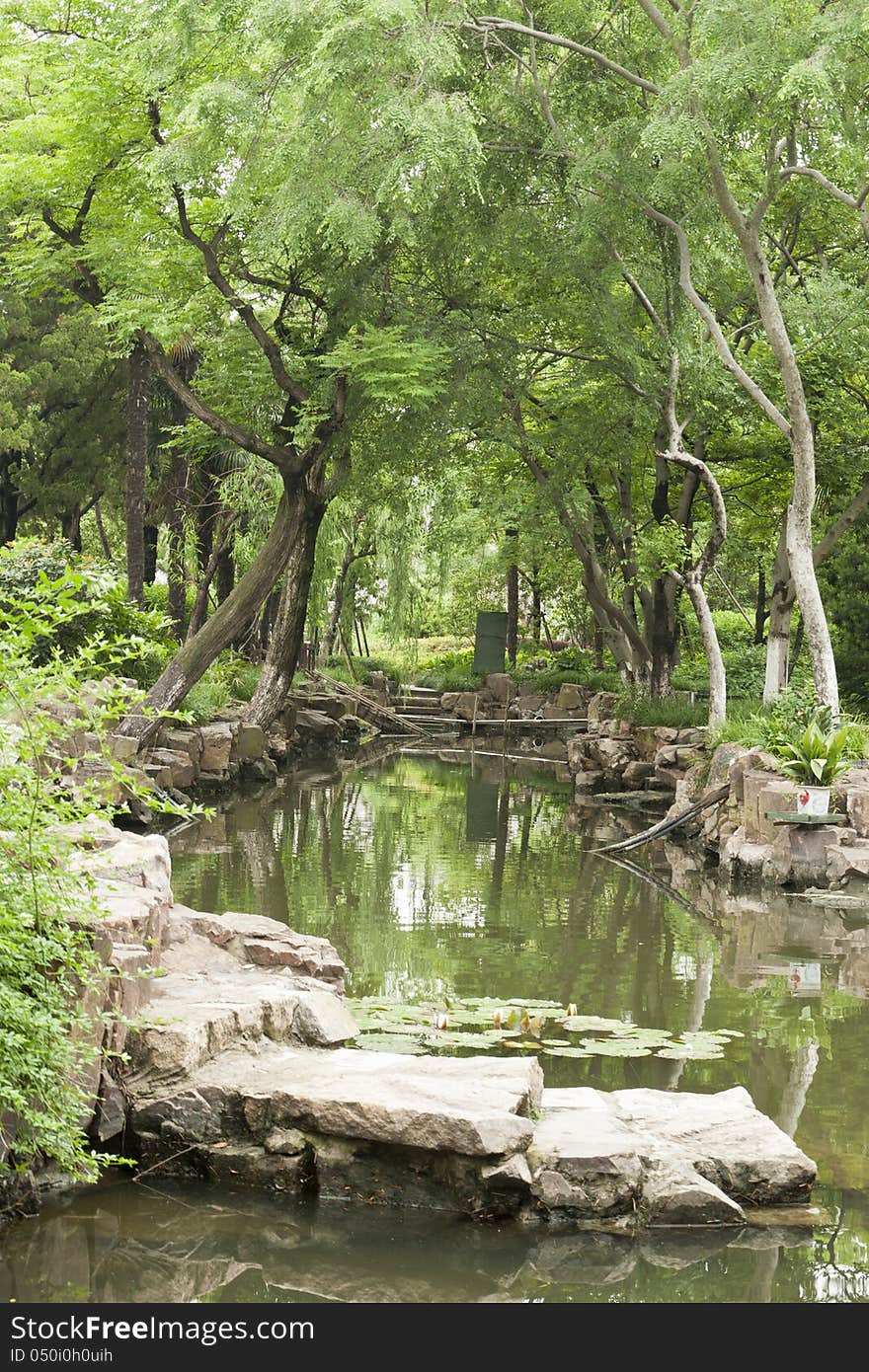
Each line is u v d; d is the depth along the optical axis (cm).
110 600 560
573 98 1941
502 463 2747
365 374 1853
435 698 3794
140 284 1894
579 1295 471
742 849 1414
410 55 1584
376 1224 525
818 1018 844
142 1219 525
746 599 4234
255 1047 619
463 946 1034
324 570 3120
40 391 3027
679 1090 682
